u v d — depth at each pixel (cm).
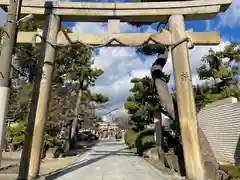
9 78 504
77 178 809
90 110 2706
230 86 1677
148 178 809
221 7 724
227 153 1141
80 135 4541
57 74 1589
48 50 721
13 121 1531
